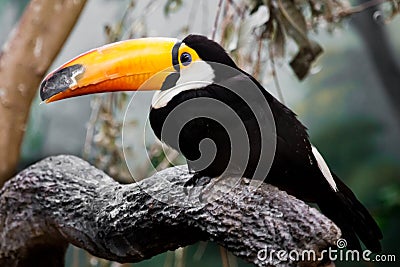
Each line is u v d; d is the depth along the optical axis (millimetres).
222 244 4957
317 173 5320
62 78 5676
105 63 5598
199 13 11180
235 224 4871
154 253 5512
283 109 5492
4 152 7770
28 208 6086
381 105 13953
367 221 5539
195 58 5461
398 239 12555
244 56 7578
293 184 5359
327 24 8000
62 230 5840
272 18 7176
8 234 6238
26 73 7680
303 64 7359
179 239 5332
